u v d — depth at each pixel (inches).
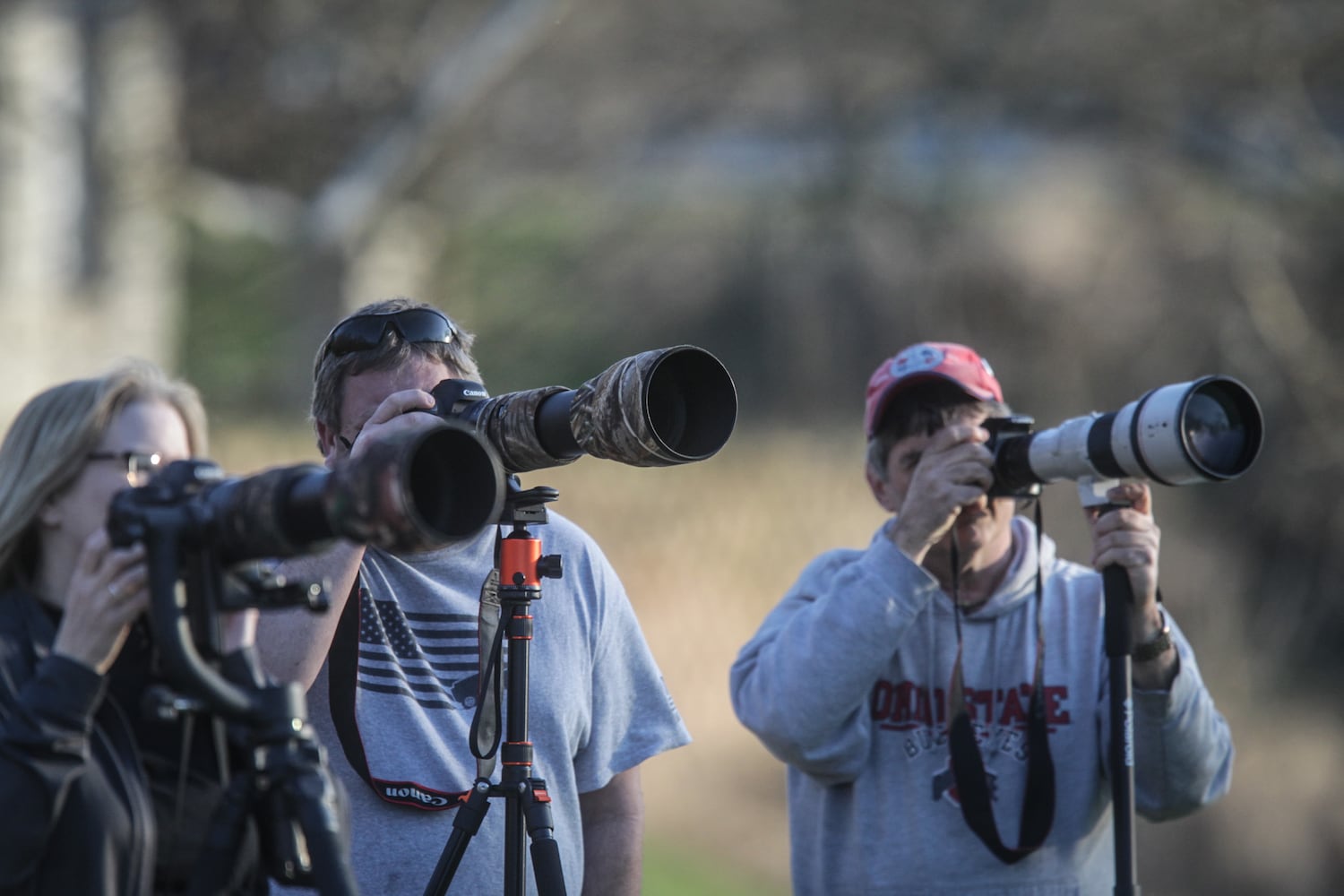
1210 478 392.8
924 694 441.1
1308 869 1731.1
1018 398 2449.6
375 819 366.6
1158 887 1625.2
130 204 1991.9
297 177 2369.6
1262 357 2294.5
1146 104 2485.2
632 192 3043.8
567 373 3004.4
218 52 2172.7
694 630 1667.1
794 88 2785.4
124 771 295.0
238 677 275.9
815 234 2775.6
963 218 2591.0
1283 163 2401.6
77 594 279.7
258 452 1795.0
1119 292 2432.3
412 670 377.7
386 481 253.1
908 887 428.5
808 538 1808.6
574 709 391.9
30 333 1875.0
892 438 451.2
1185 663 434.3
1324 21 2396.7
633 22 2714.1
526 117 2701.8
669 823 1449.3
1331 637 2135.8
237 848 270.8
